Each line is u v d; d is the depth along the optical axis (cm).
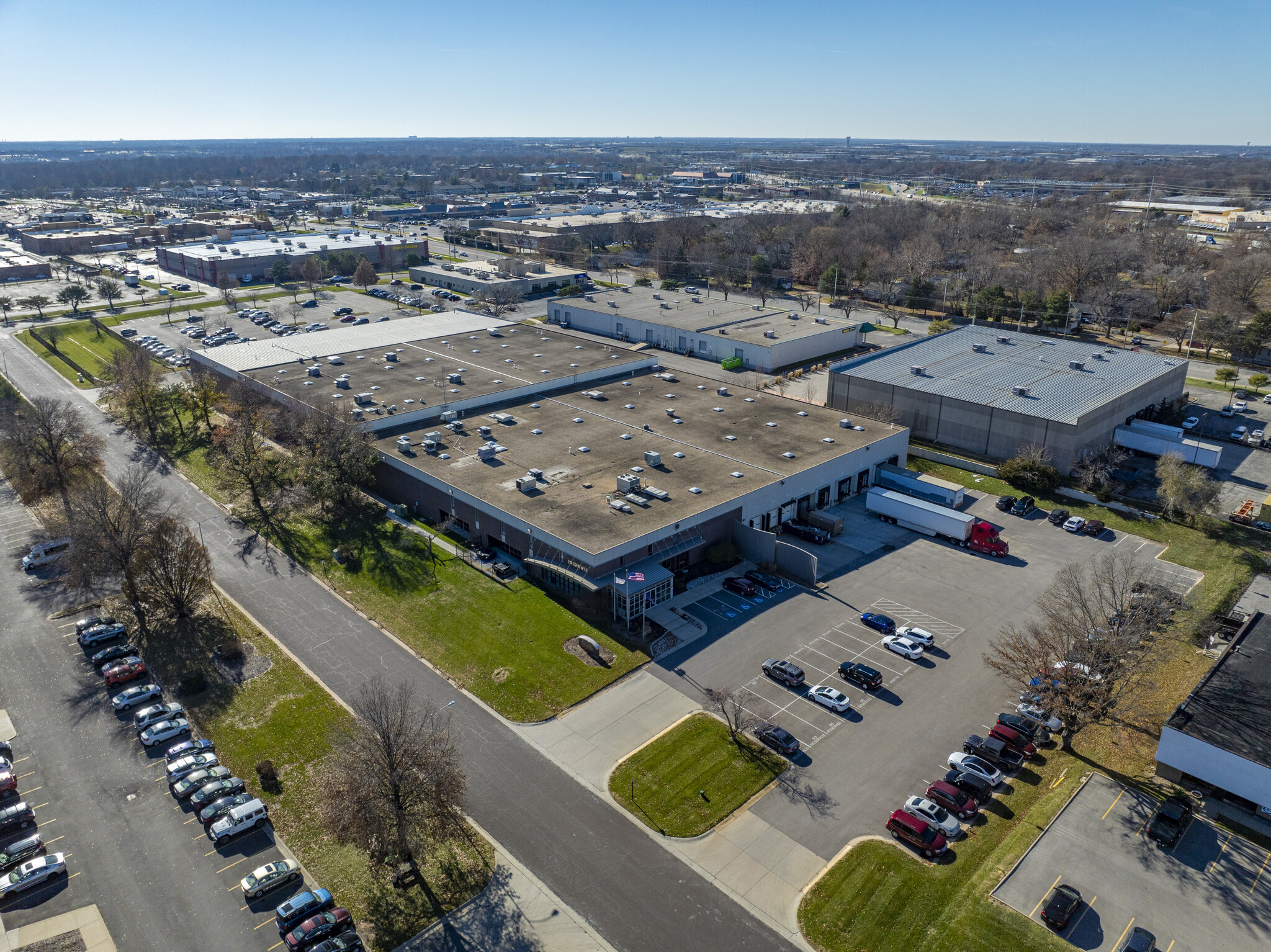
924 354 12925
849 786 5338
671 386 11981
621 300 18688
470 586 7744
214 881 4753
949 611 7331
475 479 8681
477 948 4288
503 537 8081
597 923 4412
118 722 6112
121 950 4334
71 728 6050
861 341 16575
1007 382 11469
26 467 10094
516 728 5894
